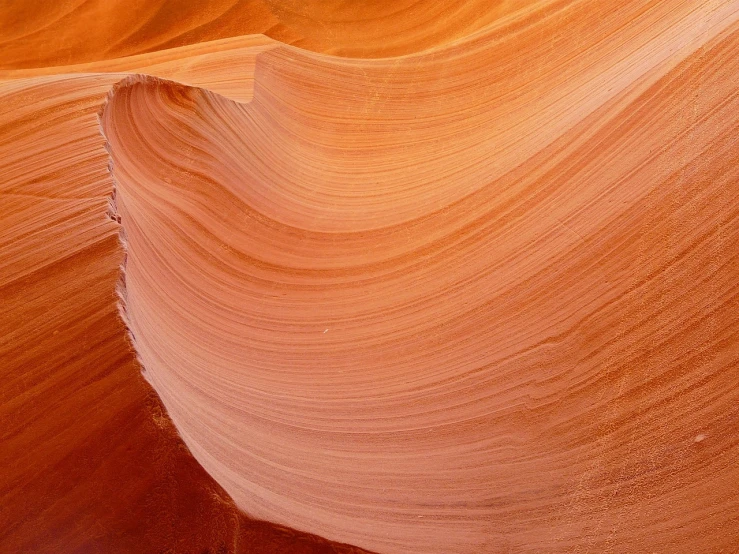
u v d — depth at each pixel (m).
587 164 8.16
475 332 7.33
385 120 11.98
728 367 6.08
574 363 6.66
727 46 7.93
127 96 8.94
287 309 8.06
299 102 12.23
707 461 5.84
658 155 7.57
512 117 10.85
